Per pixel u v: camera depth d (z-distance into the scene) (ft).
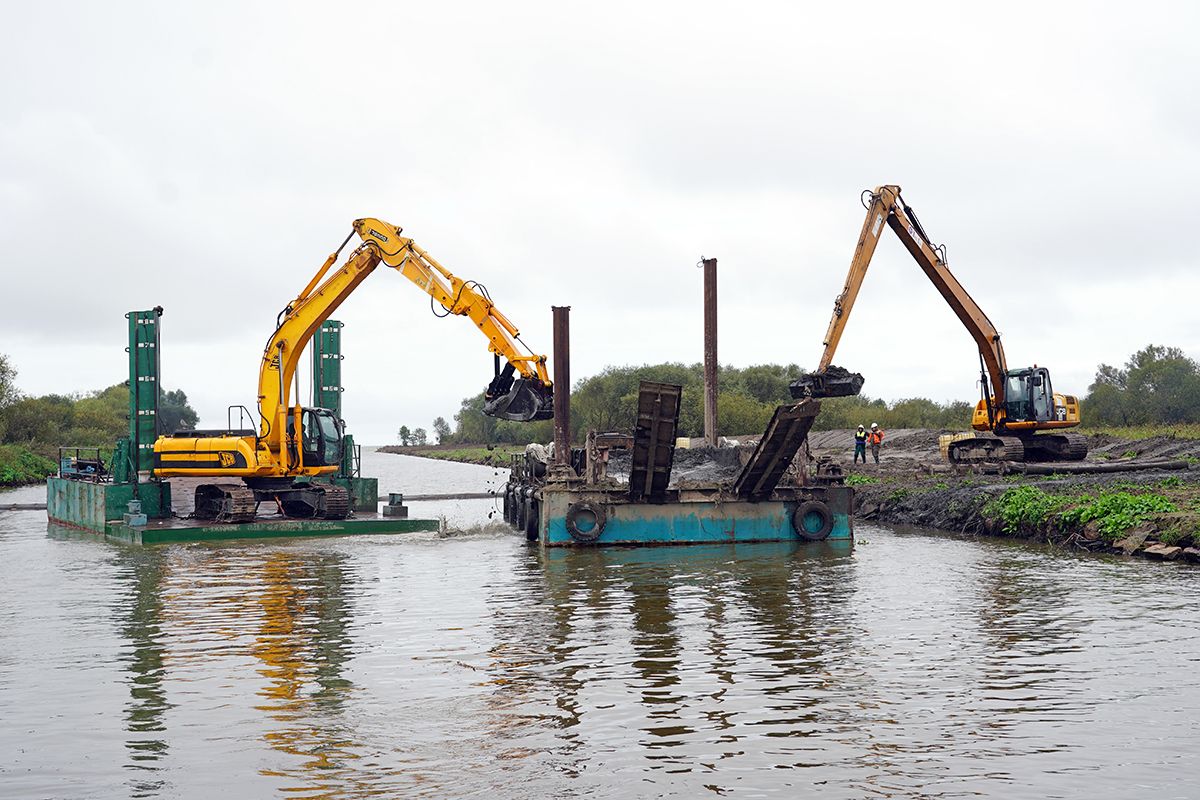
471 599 61.62
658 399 77.71
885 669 42.16
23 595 65.62
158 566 79.92
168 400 470.80
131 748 33.45
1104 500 81.51
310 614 57.31
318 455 107.86
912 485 119.03
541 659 45.03
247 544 95.66
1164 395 238.89
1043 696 37.70
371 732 34.81
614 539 86.99
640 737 33.78
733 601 59.26
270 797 28.91
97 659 46.37
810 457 91.61
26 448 301.02
